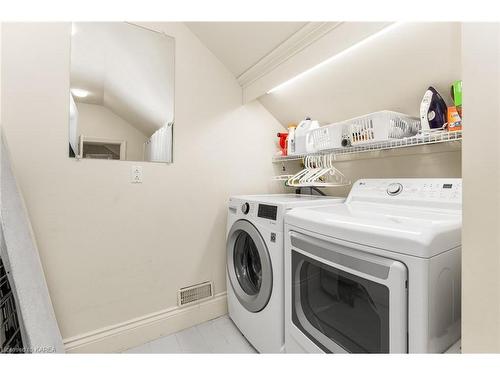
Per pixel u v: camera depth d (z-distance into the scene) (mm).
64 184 1424
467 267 490
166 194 1773
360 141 1451
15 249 1025
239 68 2002
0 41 1264
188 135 1862
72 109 1444
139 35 1665
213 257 1979
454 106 1250
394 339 729
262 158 2258
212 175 1979
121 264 1607
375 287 796
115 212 1586
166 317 1753
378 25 1167
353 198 1531
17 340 1075
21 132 1305
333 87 1717
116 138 1585
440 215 1017
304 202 1383
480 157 469
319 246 990
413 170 1640
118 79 1591
